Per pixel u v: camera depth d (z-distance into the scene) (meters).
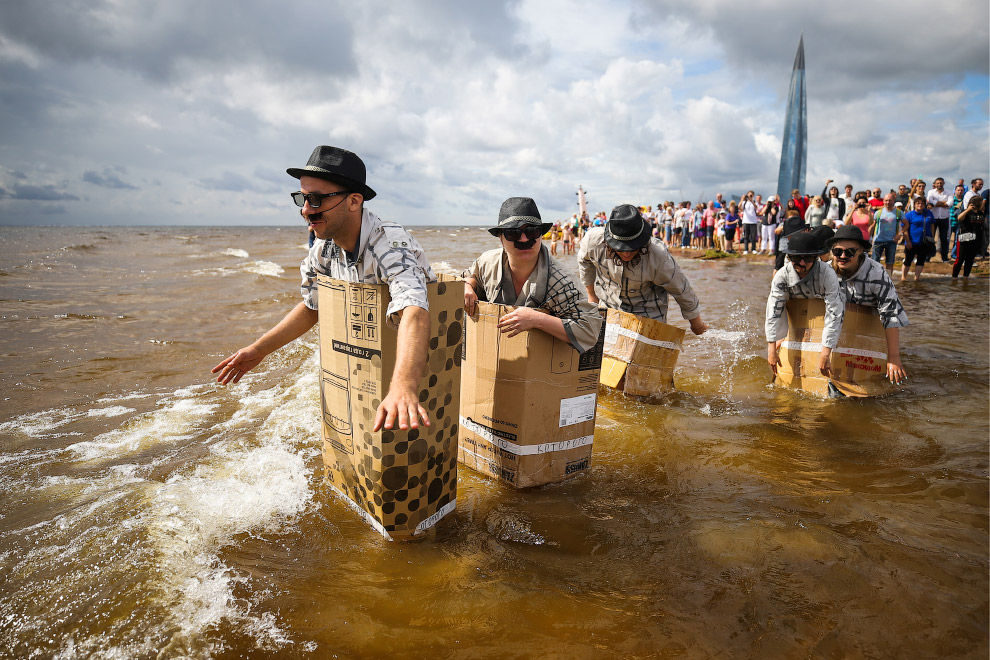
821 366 4.17
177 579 1.93
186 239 37.06
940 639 1.70
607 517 2.46
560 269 2.90
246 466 2.81
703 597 1.90
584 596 1.90
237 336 5.73
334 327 2.22
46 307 7.02
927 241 10.88
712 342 6.02
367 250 2.17
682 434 3.45
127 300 7.73
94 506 2.36
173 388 4.13
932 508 2.51
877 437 3.40
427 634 1.70
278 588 1.91
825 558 2.12
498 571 2.05
